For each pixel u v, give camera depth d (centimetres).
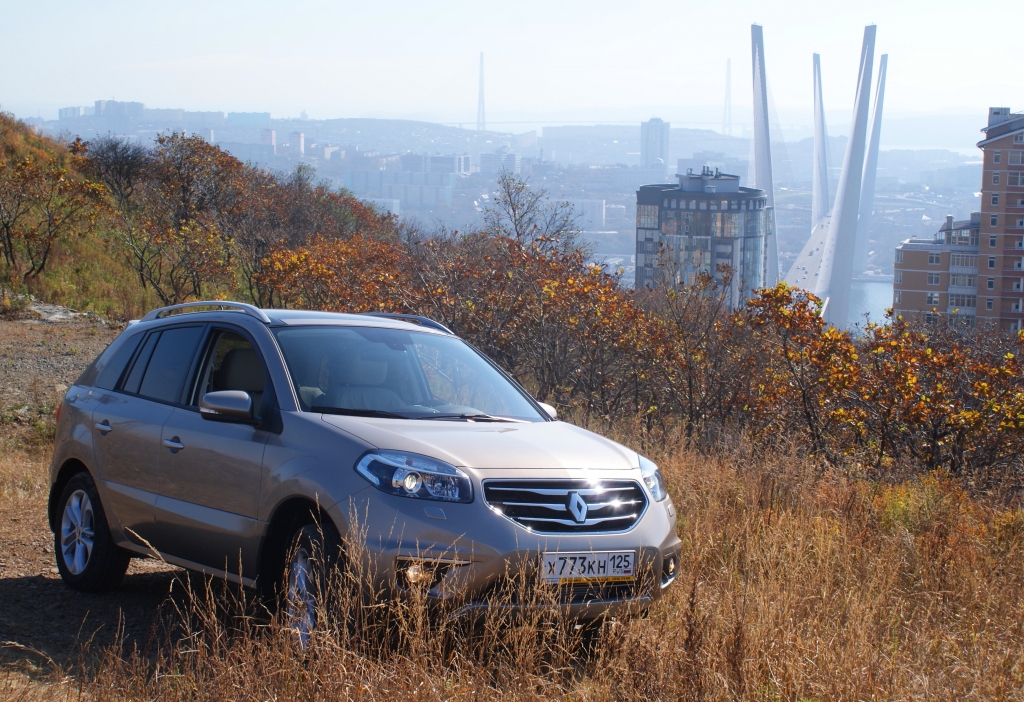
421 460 456
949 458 1167
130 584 637
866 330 1248
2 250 2466
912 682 455
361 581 429
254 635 456
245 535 499
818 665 461
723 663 452
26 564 679
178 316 634
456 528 439
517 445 493
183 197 3241
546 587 445
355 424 491
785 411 1241
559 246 1728
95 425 625
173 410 577
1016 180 12988
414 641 411
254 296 2506
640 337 1299
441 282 1502
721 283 1373
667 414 1298
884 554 655
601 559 463
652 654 442
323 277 1827
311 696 388
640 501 500
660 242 1562
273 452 494
